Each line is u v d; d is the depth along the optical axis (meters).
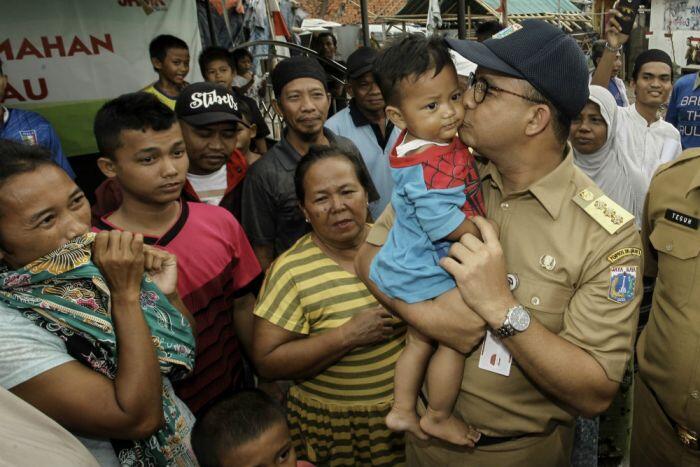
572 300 1.43
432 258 1.52
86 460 1.07
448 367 1.54
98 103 5.29
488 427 1.57
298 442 2.27
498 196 1.59
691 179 1.83
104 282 1.48
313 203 2.04
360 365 2.07
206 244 2.16
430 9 7.71
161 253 1.77
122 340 1.43
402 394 1.68
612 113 2.95
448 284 1.50
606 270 1.39
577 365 1.34
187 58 4.67
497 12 9.46
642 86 3.66
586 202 1.44
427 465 1.76
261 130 5.08
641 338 2.05
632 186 3.19
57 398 1.34
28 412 1.01
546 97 1.35
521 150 1.43
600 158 3.07
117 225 2.08
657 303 1.92
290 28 11.42
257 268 2.38
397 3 16.52
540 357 1.35
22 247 1.40
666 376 1.85
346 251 2.14
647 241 2.12
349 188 2.02
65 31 5.11
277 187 3.00
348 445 2.14
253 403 1.61
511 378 1.52
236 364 2.33
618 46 3.53
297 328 2.08
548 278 1.43
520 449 1.57
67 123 5.20
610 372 1.36
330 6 16.45
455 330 1.48
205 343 2.14
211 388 2.18
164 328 1.60
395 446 2.12
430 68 1.43
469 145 1.48
